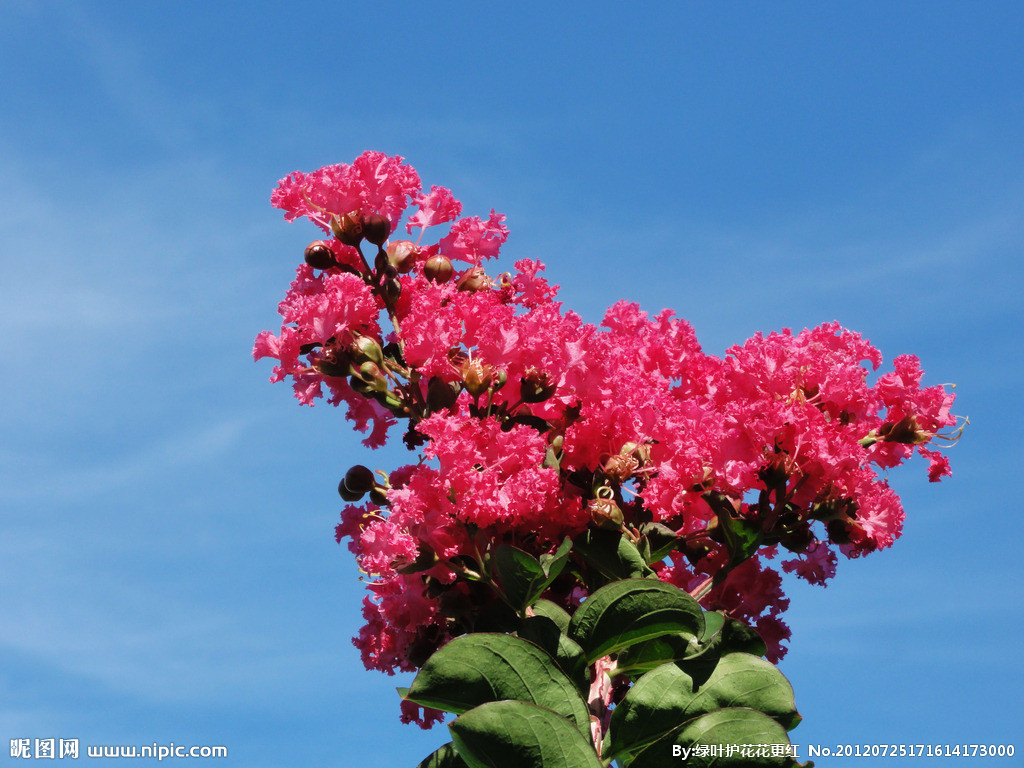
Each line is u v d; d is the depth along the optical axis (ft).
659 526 3.54
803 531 3.53
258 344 3.57
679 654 3.49
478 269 3.64
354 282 3.53
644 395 3.54
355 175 3.57
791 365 3.55
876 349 3.62
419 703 3.42
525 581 3.45
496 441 3.47
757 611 3.61
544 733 3.35
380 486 3.62
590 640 3.46
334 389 3.61
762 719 3.42
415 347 3.51
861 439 3.56
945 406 3.59
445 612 3.48
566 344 3.53
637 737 3.45
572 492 3.56
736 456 3.48
